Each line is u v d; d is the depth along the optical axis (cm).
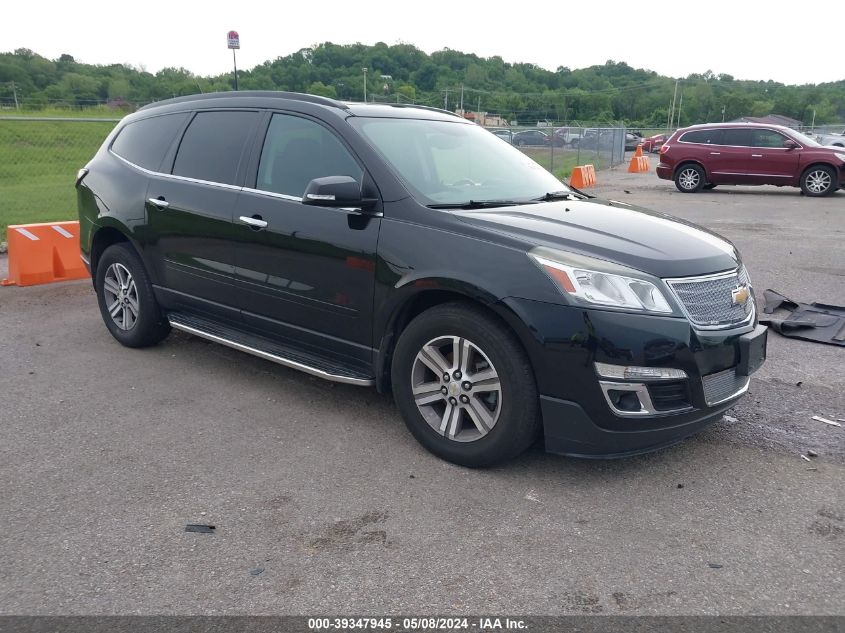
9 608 263
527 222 373
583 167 1992
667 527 320
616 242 359
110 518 323
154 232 514
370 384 407
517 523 322
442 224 372
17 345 571
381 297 387
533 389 345
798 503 342
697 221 1270
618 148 3234
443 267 360
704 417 351
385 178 398
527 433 350
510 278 341
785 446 402
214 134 495
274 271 438
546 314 332
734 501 343
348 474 365
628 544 307
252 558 295
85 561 291
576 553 300
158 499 340
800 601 271
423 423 382
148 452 388
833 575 287
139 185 528
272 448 393
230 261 465
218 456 384
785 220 1285
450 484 355
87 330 613
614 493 349
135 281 538
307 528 316
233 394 471
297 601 269
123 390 477
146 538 308
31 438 404
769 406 457
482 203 407
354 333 407
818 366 529
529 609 266
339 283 405
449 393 369
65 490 348
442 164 441
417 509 332
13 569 286
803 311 664
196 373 510
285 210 430
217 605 266
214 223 470
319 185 373
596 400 332
